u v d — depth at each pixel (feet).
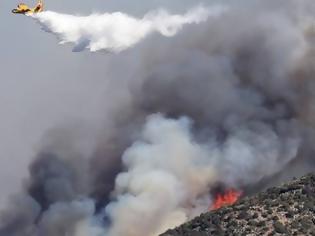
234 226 335.06
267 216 337.11
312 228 323.78
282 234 321.73
